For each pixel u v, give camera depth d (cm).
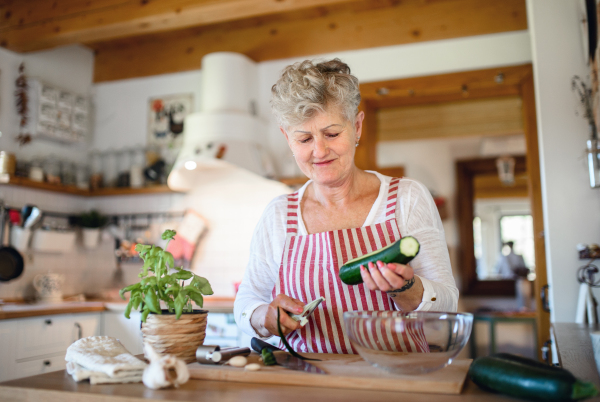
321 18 366
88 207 402
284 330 104
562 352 121
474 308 498
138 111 408
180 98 397
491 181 711
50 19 337
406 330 82
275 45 376
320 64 115
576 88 252
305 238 127
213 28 389
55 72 390
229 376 90
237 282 354
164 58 406
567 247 245
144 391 82
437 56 333
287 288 127
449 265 122
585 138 249
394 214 124
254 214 360
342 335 119
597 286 224
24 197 346
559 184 250
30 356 264
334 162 117
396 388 81
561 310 242
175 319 99
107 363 90
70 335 292
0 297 325
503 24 323
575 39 257
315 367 92
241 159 334
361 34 353
